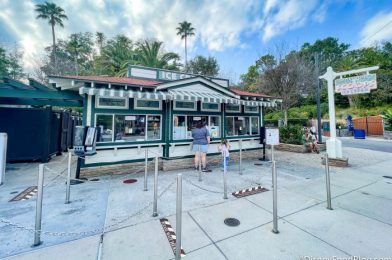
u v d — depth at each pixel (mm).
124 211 3973
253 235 3158
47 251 2703
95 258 2578
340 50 38000
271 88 17516
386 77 25578
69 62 29969
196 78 7871
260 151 10023
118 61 27109
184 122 7992
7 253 2637
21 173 6855
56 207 4113
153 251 2750
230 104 9211
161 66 25594
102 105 6426
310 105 30844
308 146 11648
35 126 8586
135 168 6922
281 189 5383
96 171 6316
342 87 8070
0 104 7879
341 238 3076
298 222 3578
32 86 7129
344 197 4785
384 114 19781
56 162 8805
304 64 17953
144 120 7246
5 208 4023
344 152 11430
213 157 8438
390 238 3070
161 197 4738
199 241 2992
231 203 4422
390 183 5871
